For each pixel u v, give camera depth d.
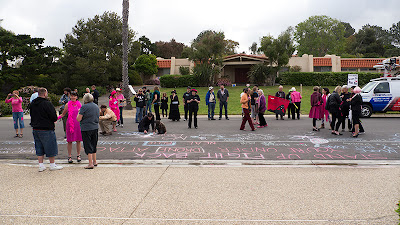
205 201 4.64
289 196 4.82
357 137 9.94
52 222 3.96
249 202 4.59
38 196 4.89
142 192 5.05
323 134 10.59
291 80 31.33
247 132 11.16
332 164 6.86
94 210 4.33
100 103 24.08
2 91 34.56
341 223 3.87
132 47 38.53
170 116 14.70
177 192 5.04
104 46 36.00
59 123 14.38
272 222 3.91
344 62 38.25
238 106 20.81
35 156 7.92
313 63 36.00
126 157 7.65
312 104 11.27
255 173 6.15
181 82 32.38
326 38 63.94
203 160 7.29
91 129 6.58
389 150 8.16
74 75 33.41
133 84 37.72
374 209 4.28
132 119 16.00
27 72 33.75
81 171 6.40
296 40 66.75
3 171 6.43
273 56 30.48
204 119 15.64
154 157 7.62
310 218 4.02
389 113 17.80
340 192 4.98
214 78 33.50
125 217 4.10
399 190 5.04
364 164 6.82
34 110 6.32
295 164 6.89
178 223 3.91
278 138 9.92
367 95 15.69
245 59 33.28
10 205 4.52
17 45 33.94
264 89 28.70
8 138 10.42
